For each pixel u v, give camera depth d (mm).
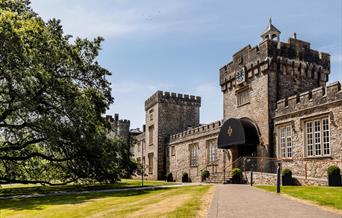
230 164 32812
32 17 29797
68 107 27859
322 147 24766
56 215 13961
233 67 35906
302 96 26766
